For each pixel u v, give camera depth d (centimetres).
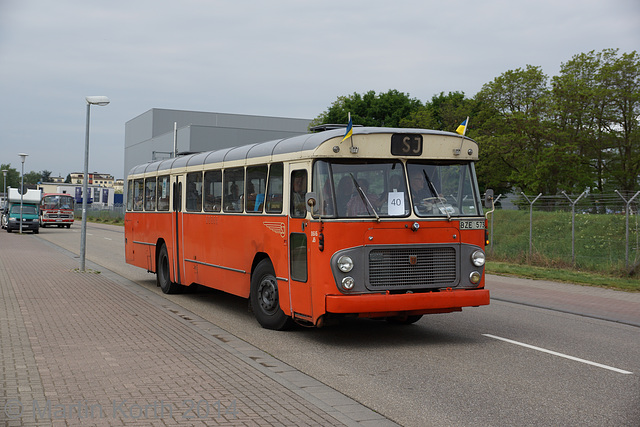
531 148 4278
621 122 3988
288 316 991
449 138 948
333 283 868
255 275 1052
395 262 893
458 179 953
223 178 1196
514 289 1595
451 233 927
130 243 1750
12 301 1247
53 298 1304
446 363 801
